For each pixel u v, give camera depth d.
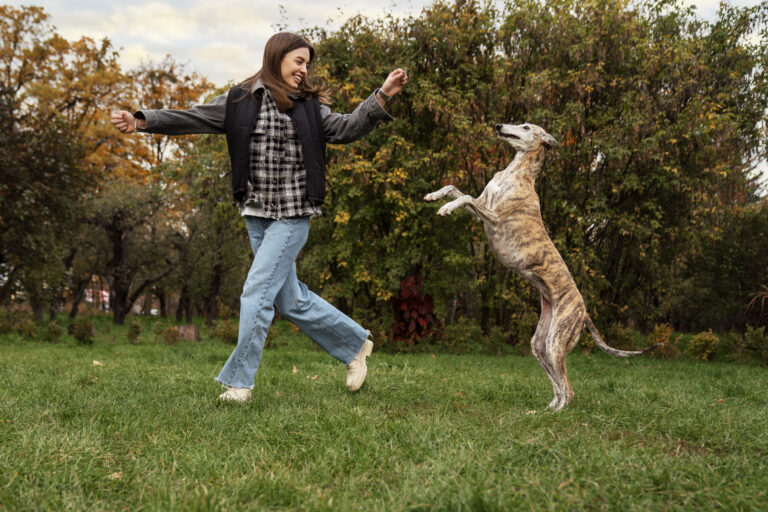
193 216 21.50
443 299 12.73
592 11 11.42
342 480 2.13
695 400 4.27
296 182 3.53
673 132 11.09
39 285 16.16
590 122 11.39
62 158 15.27
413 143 11.69
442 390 4.33
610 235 12.52
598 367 8.41
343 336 3.95
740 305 16.44
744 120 11.88
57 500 1.90
